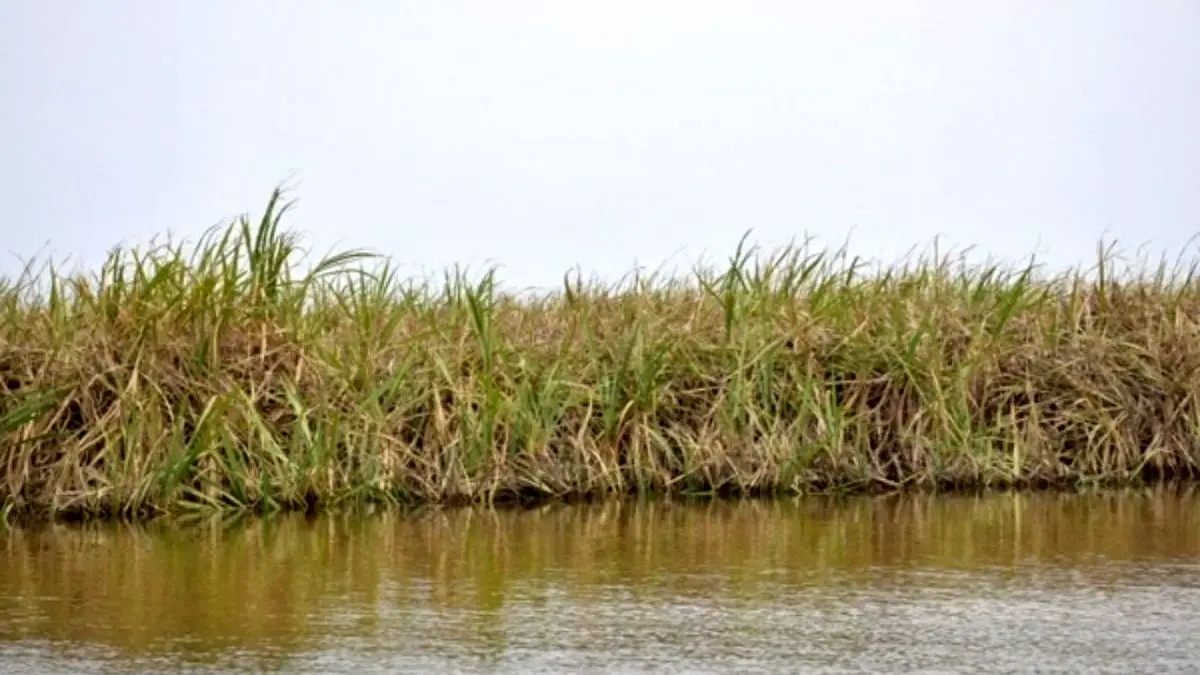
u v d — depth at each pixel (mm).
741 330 15086
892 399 14844
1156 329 16188
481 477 13602
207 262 13867
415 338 14156
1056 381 15406
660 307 15906
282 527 11977
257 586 9445
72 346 13258
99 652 7781
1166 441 15367
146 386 13109
